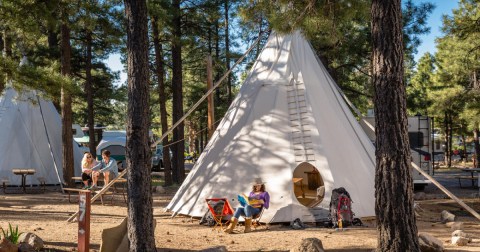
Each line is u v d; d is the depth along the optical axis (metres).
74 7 16.62
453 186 23.09
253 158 11.78
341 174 11.55
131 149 7.33
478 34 18.98
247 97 12.74
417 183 20.23
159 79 24.77
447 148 45.16
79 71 32.50
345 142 12.16
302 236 9.76
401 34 7.54
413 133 20.38
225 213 10.91
